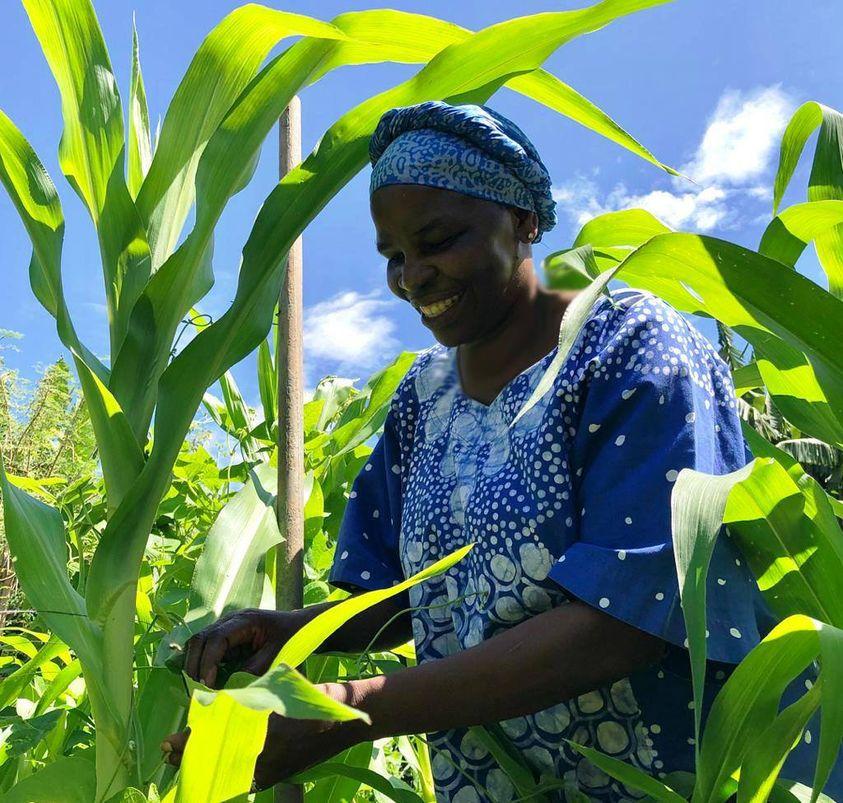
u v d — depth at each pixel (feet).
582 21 3.04
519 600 3.01
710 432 2.90
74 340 3.00
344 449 5.34
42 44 3.09
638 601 2.61
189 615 3.28
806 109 3.02
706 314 2.87
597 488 2.84
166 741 2.54
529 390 3.17
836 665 2.13
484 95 3.40
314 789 3.74
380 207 3.10
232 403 5.78
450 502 3.33
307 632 2.27
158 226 3.24
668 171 3.15
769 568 2.95
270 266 3.11
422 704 2.58
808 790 2.71
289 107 3.94
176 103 3.12
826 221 2.58
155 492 2.92
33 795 2.81
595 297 2.15
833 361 2.31
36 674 4.92
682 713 2.92
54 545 2.89
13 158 3.03
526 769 3.06
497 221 3.10
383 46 3.22
